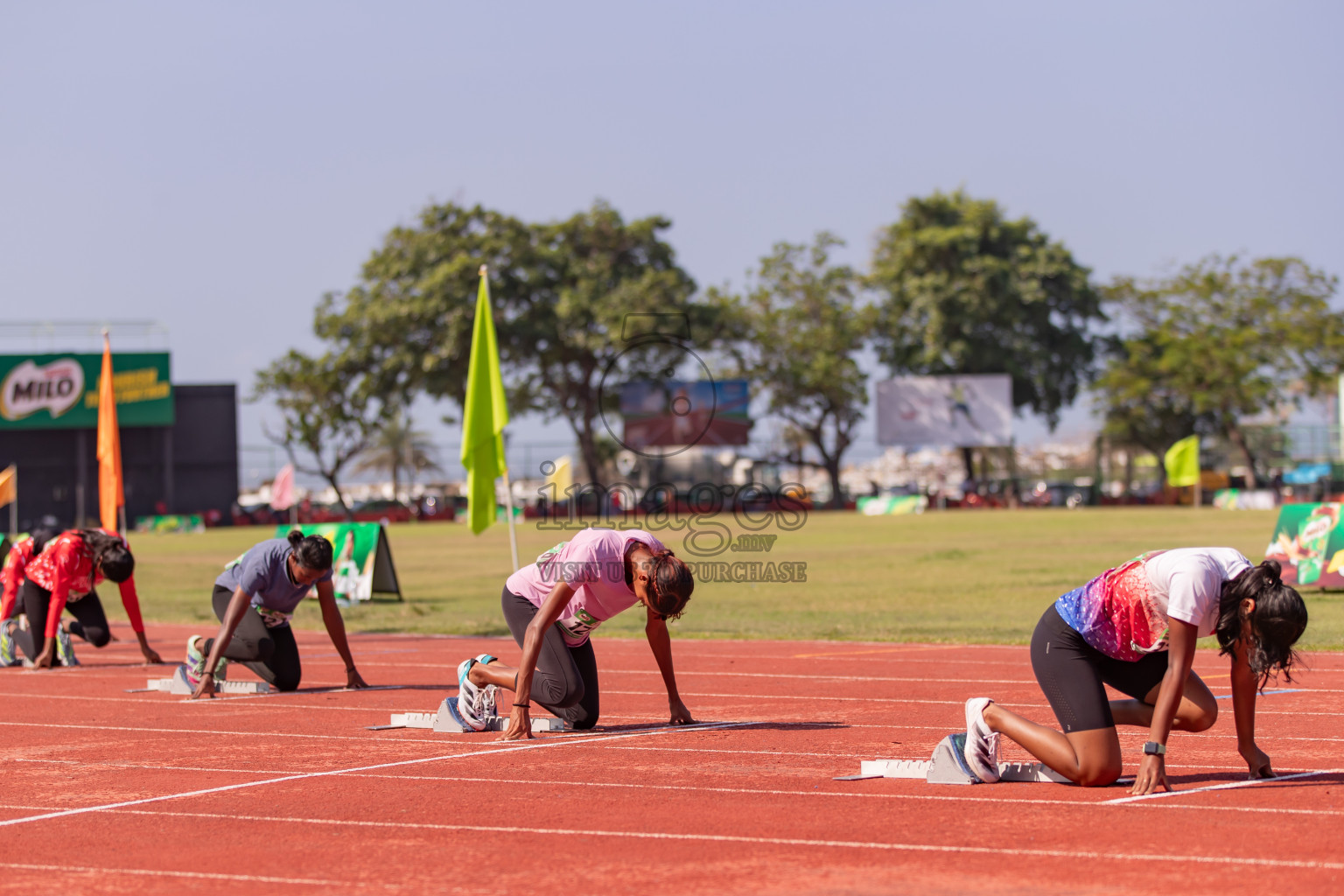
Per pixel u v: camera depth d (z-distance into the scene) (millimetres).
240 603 9914
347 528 20375
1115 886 4719
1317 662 11016
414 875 5074
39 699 10141
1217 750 7266
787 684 10438
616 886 4852
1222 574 5852
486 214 64188
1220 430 71438
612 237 64750
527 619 8023
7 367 63125
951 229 71312
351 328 65250
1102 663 6422
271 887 4969
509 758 7402
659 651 8430
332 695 10156
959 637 13602
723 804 6168
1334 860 4953
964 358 71375
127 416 64188
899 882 4844
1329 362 67250
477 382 17047
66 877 5148
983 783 6508
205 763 7449
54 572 11922
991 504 67250
